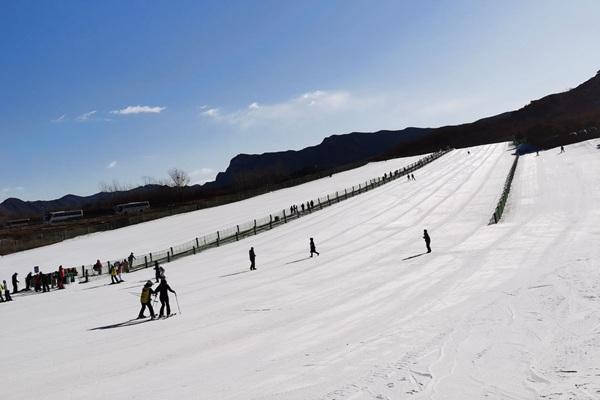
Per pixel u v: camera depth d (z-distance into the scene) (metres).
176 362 13.41
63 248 59.03
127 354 14.78
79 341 17.28
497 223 39.09
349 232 45.97
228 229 54.97
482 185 64.81
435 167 97.62
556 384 8.48
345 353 12.45
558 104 177.25
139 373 12.66
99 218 100.75
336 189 83.69
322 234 46.78
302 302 20.78
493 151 111.06
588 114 134.38
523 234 31.94
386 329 14.55
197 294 25.52
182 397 10.46
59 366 14.09
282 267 32.53
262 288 25.44
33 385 12.40
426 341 12.42
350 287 23.14
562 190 48.88
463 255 27.97
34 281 36.78
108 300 27.33
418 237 38.56
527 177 62.66
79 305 26.53
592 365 9.05
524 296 15.70
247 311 19.97
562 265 19.84
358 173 108.88
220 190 139.62
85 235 67.75
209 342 15.37
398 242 37.50
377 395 9.08
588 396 7.74
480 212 46.66
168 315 20.47
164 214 77.31
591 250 22.66
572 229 30.61
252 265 33.12
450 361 10.51
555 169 64.19
